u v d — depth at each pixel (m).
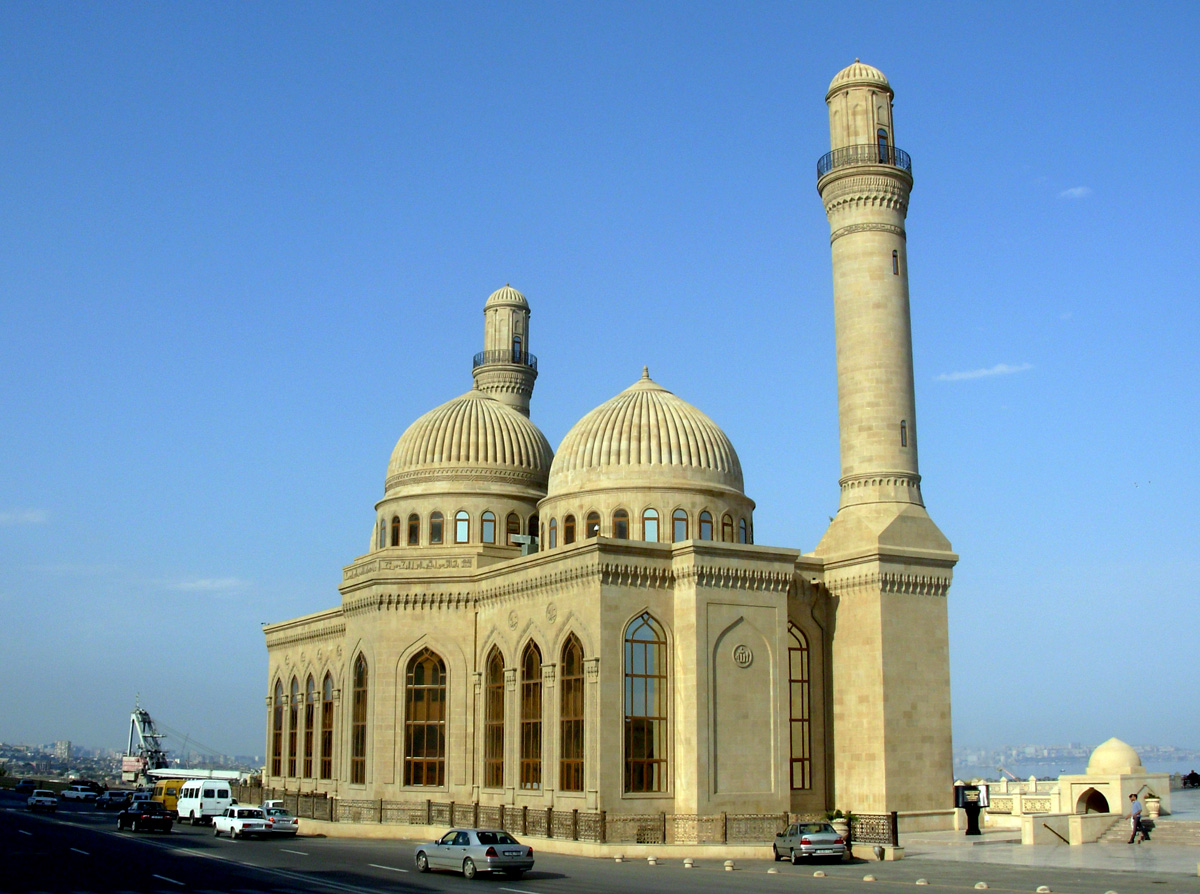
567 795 62.94
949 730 69.31
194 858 51.28
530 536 80.12
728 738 63.09
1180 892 39.16
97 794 116.31
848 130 75.81
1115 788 66.94
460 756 72.06
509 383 104.00
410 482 82.50
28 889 39.00
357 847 59.69
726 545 64.81
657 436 73.75
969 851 56.66
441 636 73.75
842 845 51.97
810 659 70.31
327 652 86.00
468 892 38.72
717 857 54.69
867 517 70.69
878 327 72.88
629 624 63.16
